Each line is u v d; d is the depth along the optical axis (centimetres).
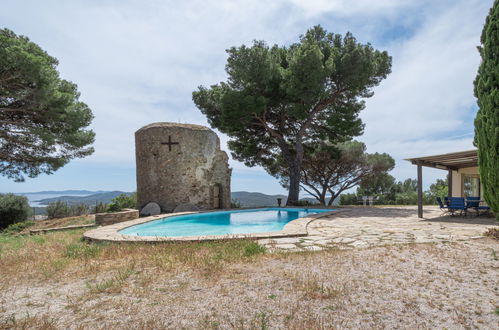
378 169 2427
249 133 2088
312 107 1872
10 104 1295
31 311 295
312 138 2202
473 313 274
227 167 1848
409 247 544
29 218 1633
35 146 1461
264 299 312
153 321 262
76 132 1528
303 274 395
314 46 1597
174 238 649
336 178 2536
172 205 1592
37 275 421
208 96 1997
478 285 346
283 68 1920
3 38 1069
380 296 316
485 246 543
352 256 487
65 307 303
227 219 1354
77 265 471
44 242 717
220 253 514
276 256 495
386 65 1878
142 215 1495
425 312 277
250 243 591
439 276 380
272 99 1859
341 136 2086
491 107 654
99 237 680
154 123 1739
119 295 333
